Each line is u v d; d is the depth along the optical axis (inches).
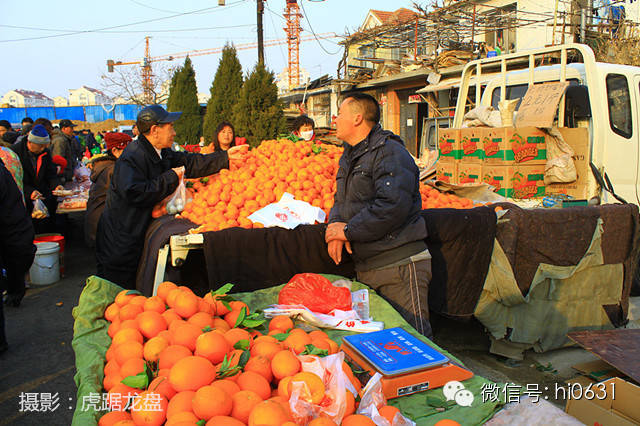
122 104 1600.6
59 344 165.6
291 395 55.5
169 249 129.2
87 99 3703.3
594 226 150.9
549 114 177.0
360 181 108.2
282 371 62.2
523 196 179.3
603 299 157.6
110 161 223.1
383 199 100.6
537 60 343.6
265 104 358.3
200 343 66.4
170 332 72.1
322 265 129.7
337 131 109.5
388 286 109.2
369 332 79.4
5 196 155.5
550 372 143.3
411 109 764.6
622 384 99.4
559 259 147.2
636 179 198.5
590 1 628.1
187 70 574.9
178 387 58.1
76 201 264.2
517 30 711.7
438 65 644.1
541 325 148.7
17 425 118.0
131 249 142.0
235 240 121.4
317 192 149.8
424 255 109.8
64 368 148.3
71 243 335.0
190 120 572.7
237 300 93.5
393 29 755.4
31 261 168.7
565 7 642.2
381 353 71.3
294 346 70.2
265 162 169.5
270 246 124.3
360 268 114.0
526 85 229.0
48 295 219.1
